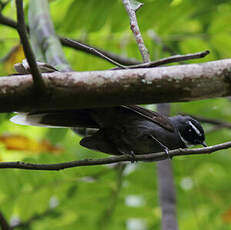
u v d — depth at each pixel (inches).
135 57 515.2
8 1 431.8
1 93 209.0
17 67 227.9
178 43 499.8
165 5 449.4
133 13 270.4
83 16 460.1
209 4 469.4
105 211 465.4
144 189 479.5
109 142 334.3
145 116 327.9
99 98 214.4
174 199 396.5
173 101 219.1
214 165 515.8
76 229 463.8
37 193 428.8
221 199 498.3
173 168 495.5
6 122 479.2
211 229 492.1
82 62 502.3
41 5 441.7
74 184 440.1
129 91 213.5
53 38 413.4
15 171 413.7
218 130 514.3
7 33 485.4
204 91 215.5
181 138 366.6
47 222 452.8
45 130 489.7
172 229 381.4
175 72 213.6
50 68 239.6
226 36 494.6
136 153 346.3
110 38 497.0
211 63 215.8
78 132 393.4
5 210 429.4
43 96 210.7
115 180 453.4
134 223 509.0
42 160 422.0
